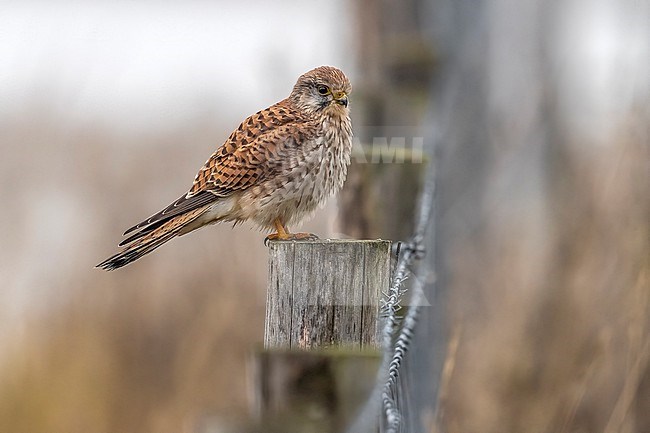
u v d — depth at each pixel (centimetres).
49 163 1631
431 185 940
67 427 1329
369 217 976
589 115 1386
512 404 1111
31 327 1407
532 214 1267
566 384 1110
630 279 1130
